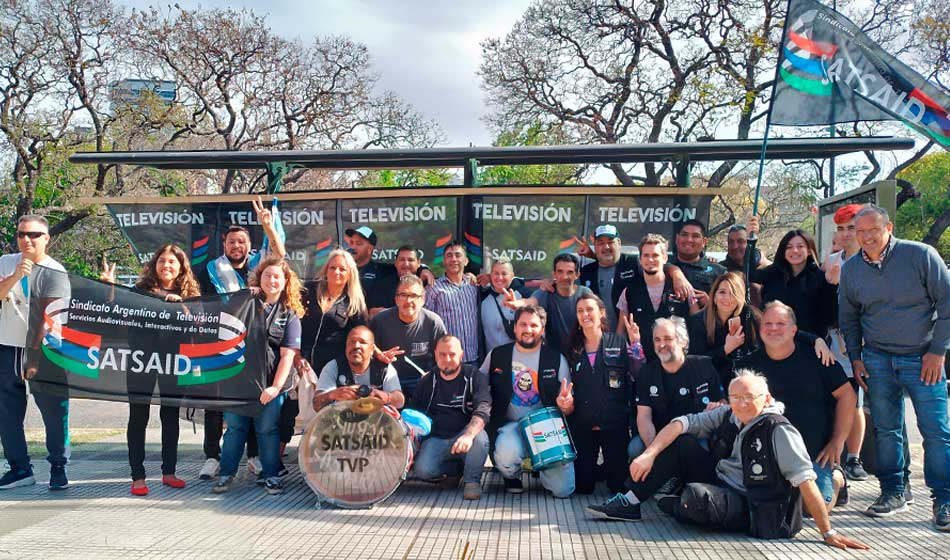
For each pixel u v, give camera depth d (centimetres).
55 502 569
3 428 611
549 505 574
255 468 676
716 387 575
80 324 611
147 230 865
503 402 625
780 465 480
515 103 2731
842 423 530
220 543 472
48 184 2562
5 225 2759
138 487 595
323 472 561
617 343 619
